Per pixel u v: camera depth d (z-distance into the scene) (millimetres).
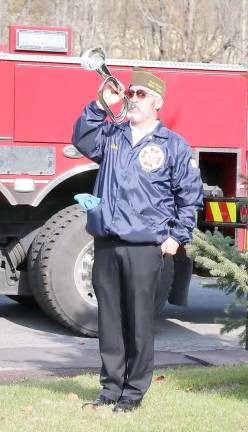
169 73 9359
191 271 9383
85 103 9156
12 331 9609
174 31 20062
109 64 9242
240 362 7684
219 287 6254
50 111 9109
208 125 9453
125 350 5816
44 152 9086
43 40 9336
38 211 9477
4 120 9031
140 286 5652
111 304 5766
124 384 5824
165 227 5703
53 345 8812
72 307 9141
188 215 5770
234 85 9492
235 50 19672
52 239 9094
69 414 5652
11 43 9297
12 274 9562
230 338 9320
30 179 9062
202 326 10062
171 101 9383
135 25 20266
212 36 19750
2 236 9391
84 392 6301
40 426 5383
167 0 19984
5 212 9375
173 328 9930
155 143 5734
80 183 9570
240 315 10836
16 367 7602
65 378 6922
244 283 5977
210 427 5457
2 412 5691
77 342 9023
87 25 19234
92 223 5691
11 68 9055
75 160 9156
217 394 6355
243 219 8906
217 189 9570
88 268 9188
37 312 10953
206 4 19766
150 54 20078
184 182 5758
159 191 5703
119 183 5664
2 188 9008
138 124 5770
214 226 9133
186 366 7645
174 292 9461
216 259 6137
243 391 6473
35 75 9078
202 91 9430
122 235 5582
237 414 5785
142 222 5625
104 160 5781
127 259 5641
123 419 5551
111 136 5789
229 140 9500
